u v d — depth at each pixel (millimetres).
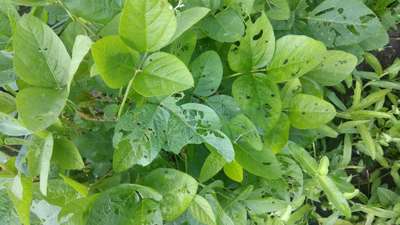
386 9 700
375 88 747
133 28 338
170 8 329
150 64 358
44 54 362
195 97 441
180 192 394
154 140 385
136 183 413
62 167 407
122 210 385
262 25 428
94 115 432
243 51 440
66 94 358
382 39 590
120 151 385
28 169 388
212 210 425
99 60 338
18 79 390
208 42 492
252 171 437
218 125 387
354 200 788
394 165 724
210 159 421
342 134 742
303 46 431
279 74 446
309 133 542
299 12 554
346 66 496
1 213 395
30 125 339
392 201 711
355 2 534
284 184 504
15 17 423
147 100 395
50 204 403
